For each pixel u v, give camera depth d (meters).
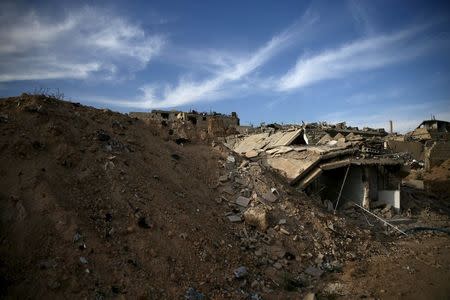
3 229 5.37
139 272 5.81
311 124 33.09
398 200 15.12
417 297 6.85
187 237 7.06
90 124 9.00
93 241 5.88
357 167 15.22
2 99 8.07
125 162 8.29
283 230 9.05
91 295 5.08
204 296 5.93
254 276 7.19
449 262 9.03
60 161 7.12
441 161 25.80
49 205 5.99
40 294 4.83
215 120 25.64
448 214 16.52
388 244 10.73
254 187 10.76
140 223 6.80
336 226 10.65
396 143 28.30
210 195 9.68
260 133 21.70
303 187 13.40
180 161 10.40
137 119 11.34
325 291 7.16
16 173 6.30
